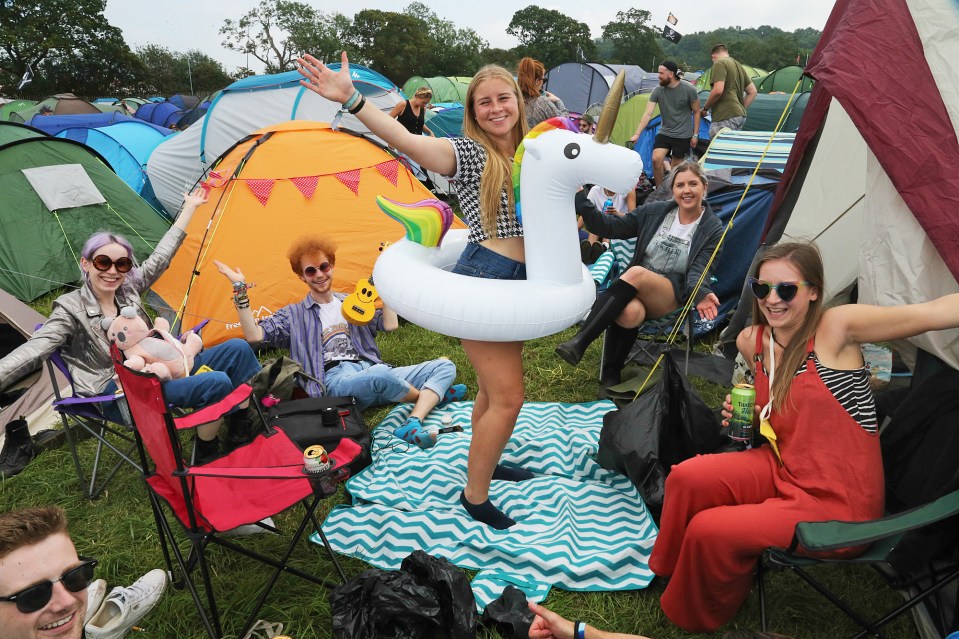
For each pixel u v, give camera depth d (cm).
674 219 411
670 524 240
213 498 241
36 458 365
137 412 227
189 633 246
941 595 232
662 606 240
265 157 545
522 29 8100
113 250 328
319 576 271
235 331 498
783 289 225
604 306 389
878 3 275
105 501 329
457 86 2272
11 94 4841
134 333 322
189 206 394
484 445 282
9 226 616
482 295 253
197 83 6494
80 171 659
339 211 545
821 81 277
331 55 6525
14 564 176
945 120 255
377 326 431
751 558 221
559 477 334
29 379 415
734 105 861
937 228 252
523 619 235
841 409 224
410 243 296
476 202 271
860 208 348
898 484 247
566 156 246
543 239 259
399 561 279
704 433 296
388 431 382
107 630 238
